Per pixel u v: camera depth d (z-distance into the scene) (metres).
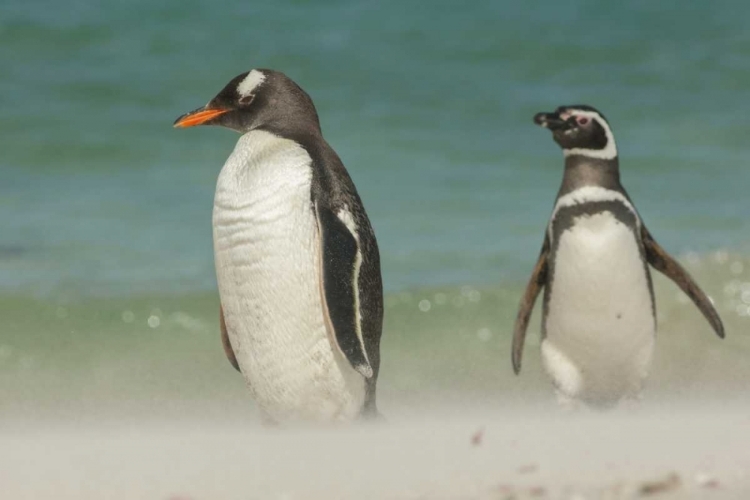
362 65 43.97
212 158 34.72
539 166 34.22
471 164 34.56
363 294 12.38
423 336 18.66
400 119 38.91
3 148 34.69
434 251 25.08
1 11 45.12
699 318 18.72
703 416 11.57
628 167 34.62
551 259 14.55
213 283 22.53
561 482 8.58
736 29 49.12
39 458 9.70
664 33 48.53
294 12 48.00
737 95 42.31
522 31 47.97
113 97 39.12
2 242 25.67
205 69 42.25
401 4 49.66
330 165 12.56
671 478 8.43
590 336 14.44
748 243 25.45
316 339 12.25
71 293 21.44
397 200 30.33
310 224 12.11
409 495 8.43
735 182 32.34
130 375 16.89
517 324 15.35
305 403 12.55
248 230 12.16
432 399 15.45
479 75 44.03
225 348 13.28
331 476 8.95
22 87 39.47
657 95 42.66
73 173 33.16
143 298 21.12
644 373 14.64
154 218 28.33
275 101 13.04
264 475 9.05
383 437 10.41
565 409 14.76
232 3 47.25
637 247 14.40
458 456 9.46
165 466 9.38
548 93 42.53
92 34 44.19
